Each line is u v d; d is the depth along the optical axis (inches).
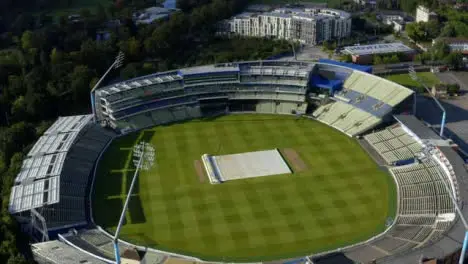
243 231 6072.8
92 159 7696.9
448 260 5044.3
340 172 7322.8
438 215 6033.5
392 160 7485.2
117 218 6358.3
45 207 6122.1
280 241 5876.0
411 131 7834.6
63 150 7214.6
